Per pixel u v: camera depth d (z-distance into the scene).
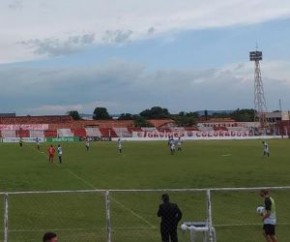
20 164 56.69
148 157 66.88
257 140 127.88
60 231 23.27
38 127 147.88
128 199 32.47
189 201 31.98
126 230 23.58
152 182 41.69
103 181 42.38
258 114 199.62
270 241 18.28
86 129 135.12
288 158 64.31
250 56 189.88
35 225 24.84
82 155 70.94
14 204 30.20
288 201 32.41
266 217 18.17
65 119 181.50
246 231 22.70
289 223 25.42
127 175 46.22
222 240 20.86
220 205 30.94
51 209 28.88
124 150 83.12
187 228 17.22
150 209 29.58
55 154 72.50
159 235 22.38
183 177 44.53
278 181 41.97
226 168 51.53
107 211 17.31
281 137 144.25
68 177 44.84
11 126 143.75
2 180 42.69
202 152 76.75
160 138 137.25
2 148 87.75
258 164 55.72
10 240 20.89
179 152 77.19
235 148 87.62
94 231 23.30
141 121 193.12
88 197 32.31
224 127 157.88
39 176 45.41
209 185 40.03
